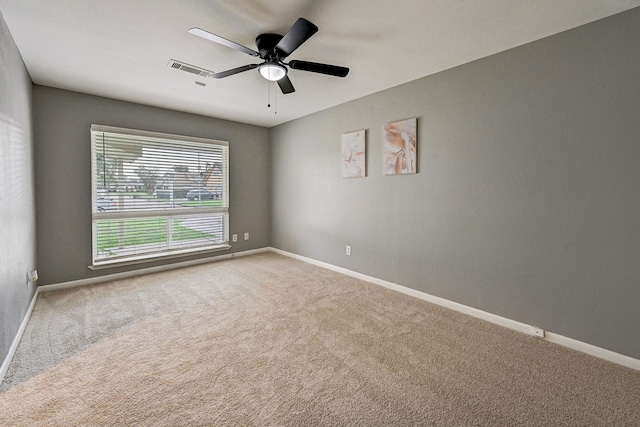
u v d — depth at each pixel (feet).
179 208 13.67
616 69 6.15
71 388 5.33
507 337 7.34
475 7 5.97
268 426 4.52
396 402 5.06
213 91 10.88
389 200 10.84
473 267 8.58
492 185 8.11
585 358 6.44
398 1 5.82
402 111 10.27
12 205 6.75
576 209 6.74
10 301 6.35
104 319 8.17
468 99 8.53
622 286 6.21
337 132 12.79
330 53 8.02
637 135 5.97
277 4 5.94
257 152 16.49
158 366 6.03
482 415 4.78
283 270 13.23
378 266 11.34
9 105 6.62
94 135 11.26
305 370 5.95
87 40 7.27
